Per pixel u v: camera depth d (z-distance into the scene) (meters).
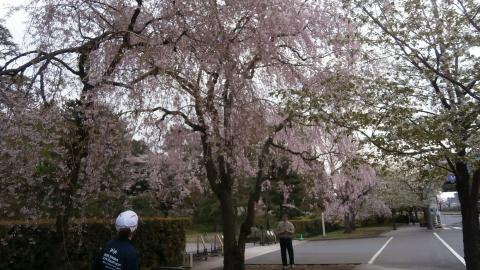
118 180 10.93
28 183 9.16
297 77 11.55
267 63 10.97
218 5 9.62
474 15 9.20
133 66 9.12
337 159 13.81
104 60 9.33
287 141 13.77
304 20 11.50
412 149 8.98
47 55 8.35
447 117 8.46
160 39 8.95
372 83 9.48
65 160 8.85
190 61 9.26
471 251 10.65
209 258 19.52
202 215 37.25
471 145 8.77
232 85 9.98
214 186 12.77
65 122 8.81
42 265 11.22
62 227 8.72
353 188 23.27
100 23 9.92
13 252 10.81
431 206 42.41
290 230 14.98
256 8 9.98
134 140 10.87
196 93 9.76
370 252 20.78
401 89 8.85
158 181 14.25
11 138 8.09
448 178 14.89
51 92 8.88
